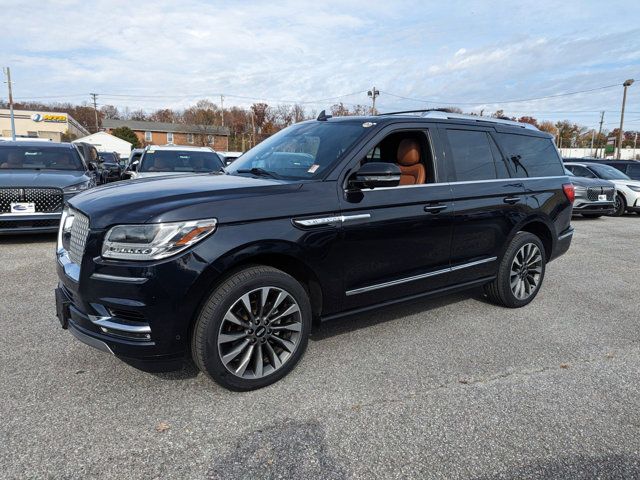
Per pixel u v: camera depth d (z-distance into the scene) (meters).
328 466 2.28
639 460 2.38
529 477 2.23
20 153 8.64
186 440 2.45
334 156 3.35
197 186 3.04
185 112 79.69
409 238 3.59
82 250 2.79
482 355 3.57
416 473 2.24
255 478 2.18
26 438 2.43
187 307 2.63
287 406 2.79
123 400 2.81
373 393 2.97
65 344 3.54
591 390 3.07
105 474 2.19
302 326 3.10
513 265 4.57
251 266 2.90
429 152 3.86
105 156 29.47
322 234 3.08
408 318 4.35
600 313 4.63
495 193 4.21
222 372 2.80
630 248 8.22
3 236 7.71
